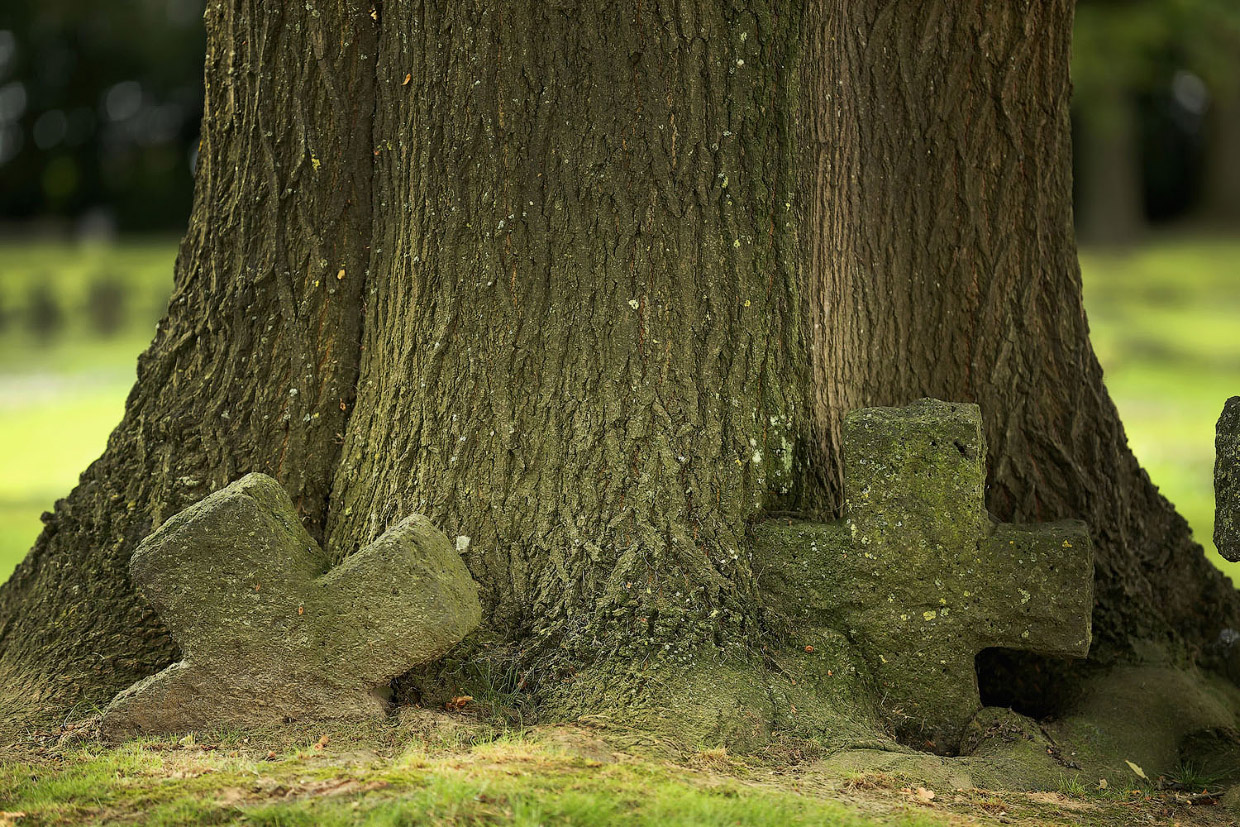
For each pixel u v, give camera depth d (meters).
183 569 4.42
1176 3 21.41
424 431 4.88
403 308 5.01
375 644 4.37
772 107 4.86
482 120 4.83
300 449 5.12
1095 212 36.09
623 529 4.65
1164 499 5.71
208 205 5.32
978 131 5.59
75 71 38.69
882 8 5.59
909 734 4.66
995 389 5.56
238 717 4.40
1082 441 5.55
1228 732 4.95
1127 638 5.31
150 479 5.16
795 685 4.48
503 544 4.76
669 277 4.80
